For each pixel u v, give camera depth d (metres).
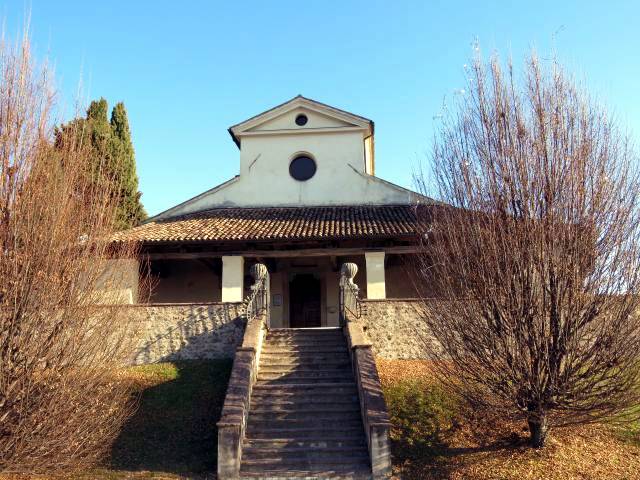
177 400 12.86
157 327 15.65
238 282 17.91
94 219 9.77
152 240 17.50
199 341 15.55
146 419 12.06
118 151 22.08
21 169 8.80
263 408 11.97
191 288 20.81
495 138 10.16
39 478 9.90
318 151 22.36
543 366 9.38
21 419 8.05
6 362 8.08
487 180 10.07
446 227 10.46
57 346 8.60
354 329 14.20
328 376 13.12
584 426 11.00
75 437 8.75
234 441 10.18
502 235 9.70
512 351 9.48
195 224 19.41
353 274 16.27
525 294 9.44
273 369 13.51
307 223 18.81
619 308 9.02
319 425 11.52
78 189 9.73
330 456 10.65
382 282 17.53
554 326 9.28
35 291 8.41
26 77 9.15
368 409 10.69
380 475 10.02
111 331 9.91
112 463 10.52
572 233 9.37
